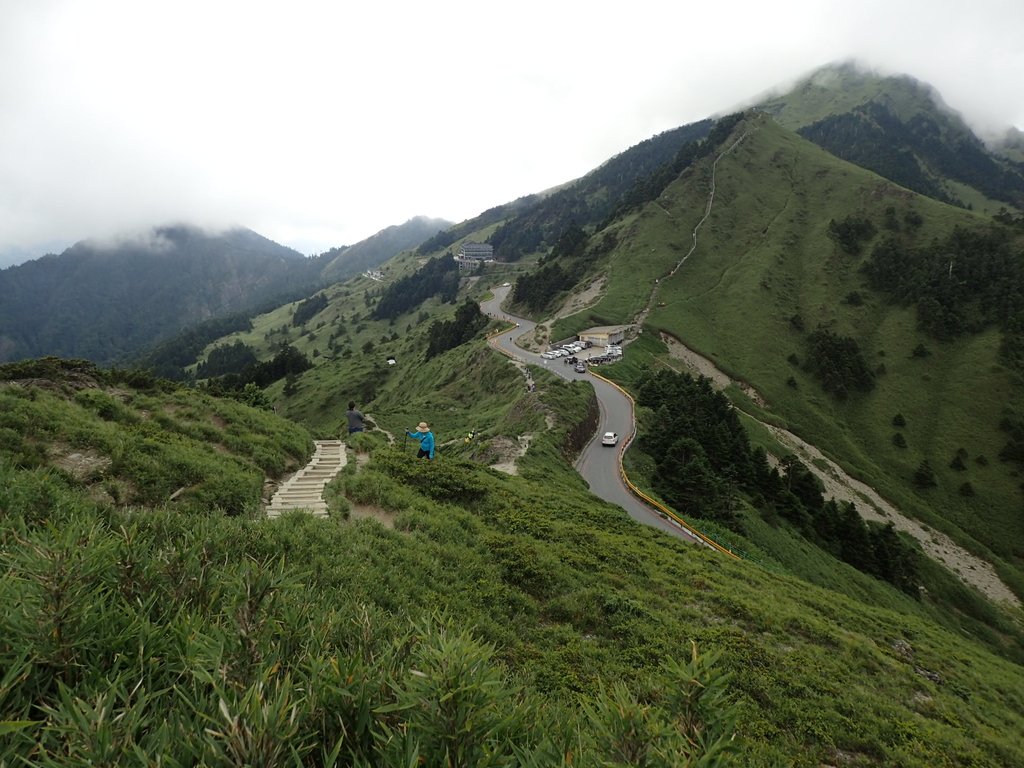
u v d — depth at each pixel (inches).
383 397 4761.3
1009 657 2177.7
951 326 4284.0
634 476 1679.4
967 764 402.0
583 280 5265.8
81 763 66.1
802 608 711.7
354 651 116.2
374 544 443.2
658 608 546.6
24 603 97.6
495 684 91.3
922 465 3440.0
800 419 3695.9
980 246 4832.7
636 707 84.3
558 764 82.7
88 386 705.6
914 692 537.3
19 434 434.6
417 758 75.7
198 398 821.9
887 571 2212.1
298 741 81.7
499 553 544.1
